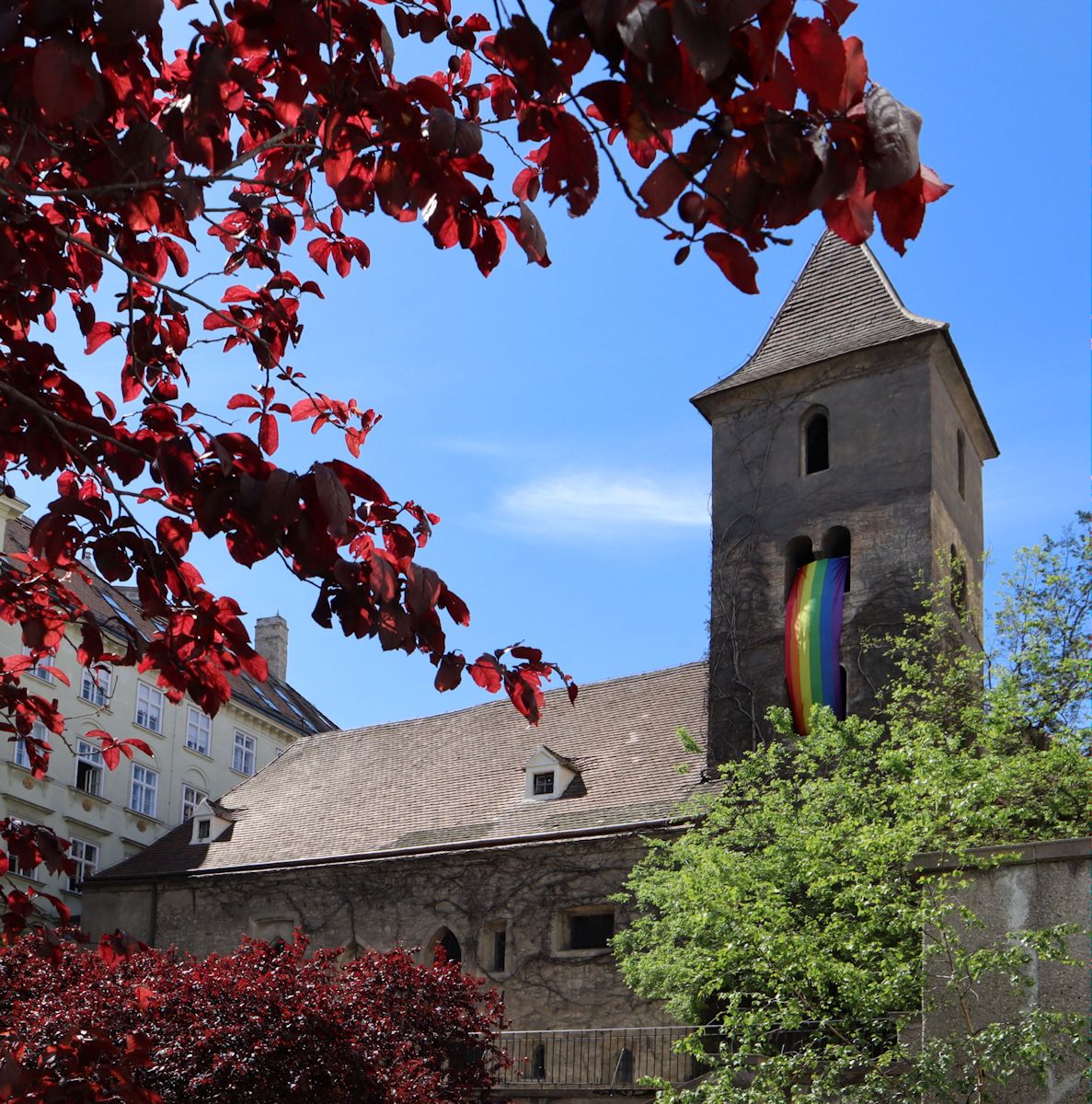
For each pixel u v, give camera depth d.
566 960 30.59
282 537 5.84
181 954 36.72
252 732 53.91
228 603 7.27
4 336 6.95
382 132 5.70
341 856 35.00
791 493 32.59
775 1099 16.28
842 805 23.25
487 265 6.41
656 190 4.43
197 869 37.69
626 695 37.97
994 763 20.75
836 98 3.98
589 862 31.22
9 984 14.35
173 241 8.03
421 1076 21.59
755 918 19.66
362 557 6.65
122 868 39.19
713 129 4.32
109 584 7.22
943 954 14.05
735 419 34.06
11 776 40.62
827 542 32.06
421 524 6.68
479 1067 25.22
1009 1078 13.20
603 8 3.85
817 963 17.34
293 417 8.43
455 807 36.31
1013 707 22.28
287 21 5.26
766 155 4.21
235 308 8.38
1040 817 20.70
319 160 6.20
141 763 46.81
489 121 6.33
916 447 31.25
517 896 31.97
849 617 30.70
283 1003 19.80
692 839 25.98
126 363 8.01
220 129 6.00
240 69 5.61
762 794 26.19
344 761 41.78
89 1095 7.07
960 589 32.06
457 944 33.16
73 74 4.44
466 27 6.38
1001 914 13.84
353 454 8.56
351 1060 19.61
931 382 31.72
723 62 3.78
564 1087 27.73
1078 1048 12.63
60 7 4.45
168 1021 18.66
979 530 34.56
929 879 14.45
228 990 19.45
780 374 33.25
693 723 34.97
